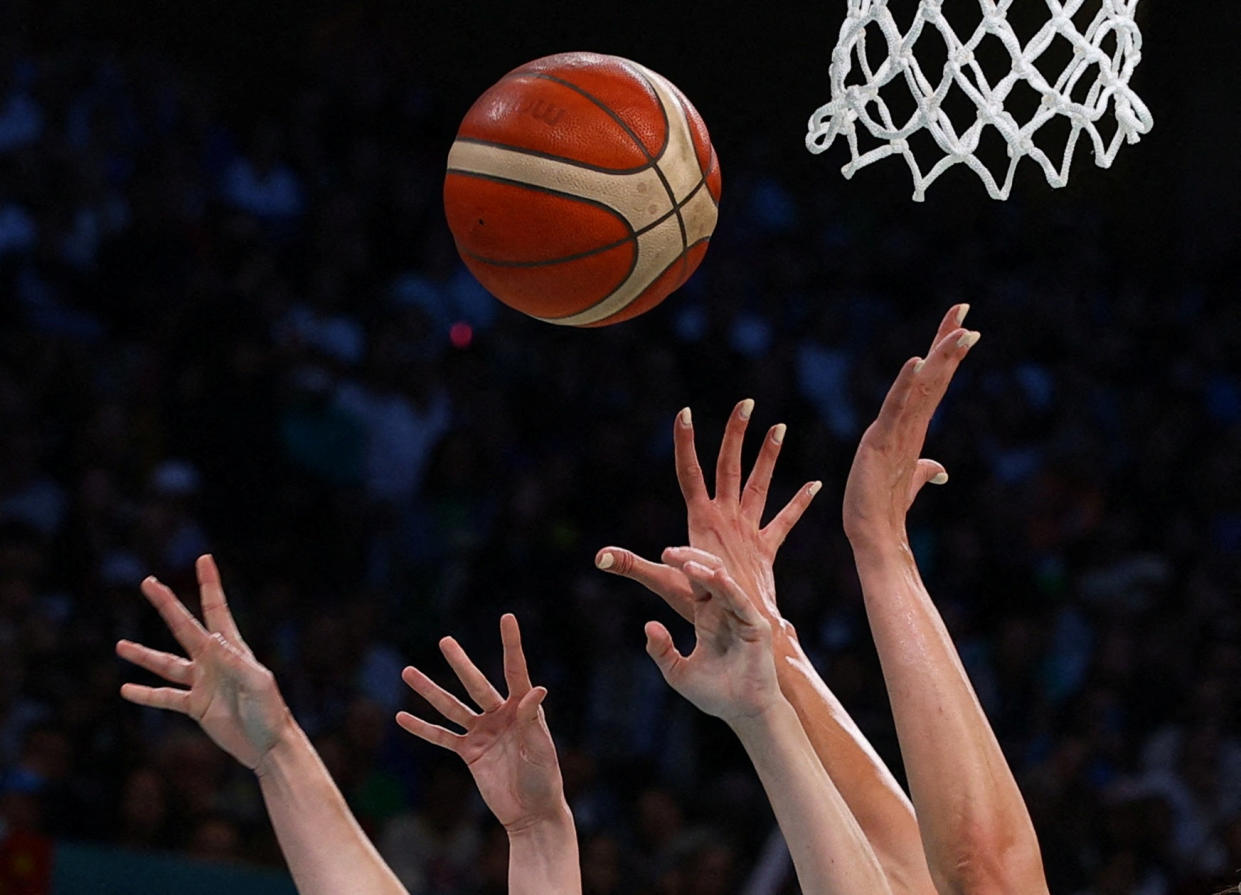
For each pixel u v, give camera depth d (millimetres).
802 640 14938
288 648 13258
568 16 19984
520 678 4172
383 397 15789
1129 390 19344
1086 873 12492
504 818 4215
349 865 3848
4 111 17141
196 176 17234
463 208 5020
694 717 13852
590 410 17062
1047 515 16562
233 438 15094
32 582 13258
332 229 17797
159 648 12859
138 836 10859
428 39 20156
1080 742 13148
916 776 3670
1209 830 13266
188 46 19875
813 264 19984
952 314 3977
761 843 12430
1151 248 20484
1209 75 19109
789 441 17281
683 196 5047
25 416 14609
